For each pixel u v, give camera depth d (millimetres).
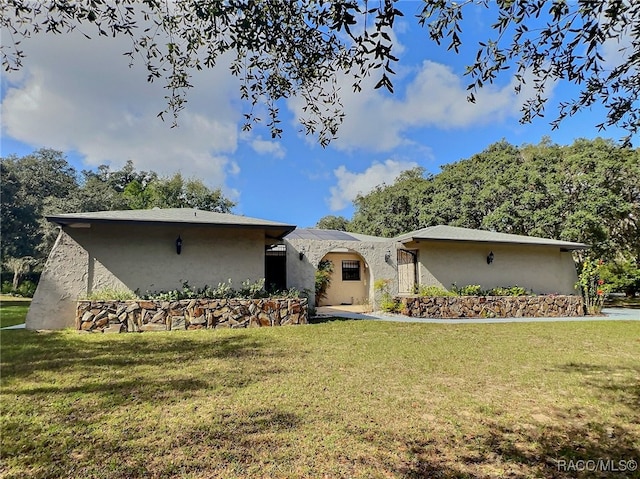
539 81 3861
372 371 6219
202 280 12211
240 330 10297
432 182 30750
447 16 2996
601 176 19828
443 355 7414
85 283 11078
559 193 21047
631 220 21891
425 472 3191
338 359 7031
